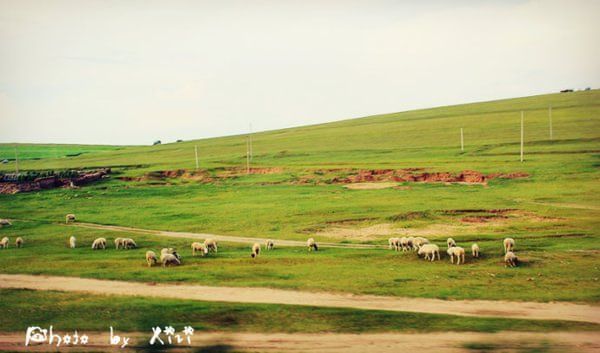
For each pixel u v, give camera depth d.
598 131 147.25
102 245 59.47
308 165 135.62
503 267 43.25
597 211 72.69
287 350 28.06
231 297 36.38
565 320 31.25
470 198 86.44
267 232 68.69
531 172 104.56
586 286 37.44
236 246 58.66
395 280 39.94
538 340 28.62
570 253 47.50
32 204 99.81
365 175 115.19
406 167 119.25
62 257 53.25
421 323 31.16
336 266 45.19
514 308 33.47
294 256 50.47
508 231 63.03
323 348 28.25
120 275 43.12
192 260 49.31
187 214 83.38
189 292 37.81
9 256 54.62
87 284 40.78
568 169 104.69
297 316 32.50
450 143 156.25
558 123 167.00
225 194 104.62
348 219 74.38
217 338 29.70
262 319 32.12
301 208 83.25
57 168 169.50
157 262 48.66
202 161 163.25
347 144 178.00
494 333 29.61
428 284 38.75
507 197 86.38
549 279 39.31
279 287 38.59
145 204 96.44
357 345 28.52
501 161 118.94
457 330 30.11
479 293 36.34
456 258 46.97
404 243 52.72
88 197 106.12
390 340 29.09
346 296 36.31
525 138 148.38
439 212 76.56
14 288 39.94
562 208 75.25
